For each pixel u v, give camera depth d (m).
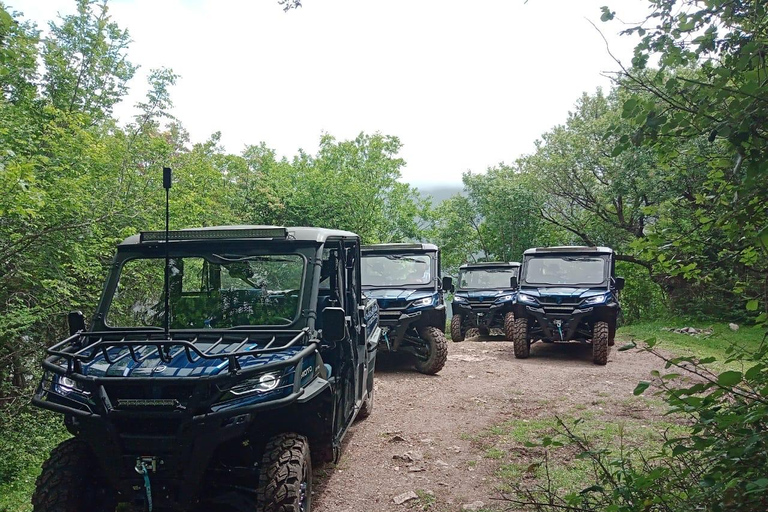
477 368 12.27
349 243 6.62
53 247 8.17
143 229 9.54
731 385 2.71
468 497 5.60
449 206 33.81
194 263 5.32
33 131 9.06
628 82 3.73
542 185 28.39
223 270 5.29
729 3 3.20
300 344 4.75
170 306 5.24
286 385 4.34
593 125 26.56
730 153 3.19
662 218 4.54
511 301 18.28
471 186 33.09
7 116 8.05
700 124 3.25
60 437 8.05
